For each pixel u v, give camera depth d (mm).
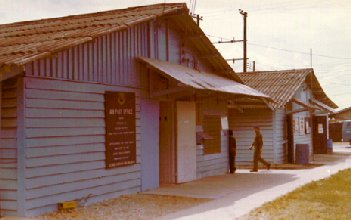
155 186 15336
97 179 12688
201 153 18328
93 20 14930
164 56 16141
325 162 26953
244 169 23578
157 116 15492
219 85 16453
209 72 19531
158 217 10852
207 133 19016
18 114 10539
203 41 17656
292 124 28031
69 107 11789
